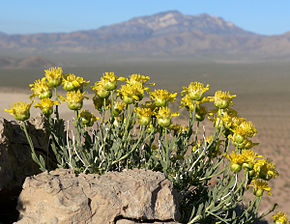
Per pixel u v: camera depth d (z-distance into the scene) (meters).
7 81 107.12
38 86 3.23
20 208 2.81
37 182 2.82
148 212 2.92
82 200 2.73
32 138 3.84
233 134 3.67
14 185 3.39
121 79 3.43
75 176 3.04
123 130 3.66
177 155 3.72
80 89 3.38
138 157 3.76
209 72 187.88
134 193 2.91
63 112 16.19
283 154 20.94
